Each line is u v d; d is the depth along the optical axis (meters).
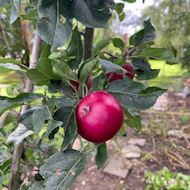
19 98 0.24
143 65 0.32
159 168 1.30
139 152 1.46
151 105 0.24
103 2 0.21
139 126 0.34
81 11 0.20
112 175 1.25
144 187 1.14
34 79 0.24
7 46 0.45
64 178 0.22
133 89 0.26
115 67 0.24
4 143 0.38
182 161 1.36
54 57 0.23
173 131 1.72
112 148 1.54
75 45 0.27
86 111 0.22
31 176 0.35
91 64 0.23
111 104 0.22
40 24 0.18
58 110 0.24
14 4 0.19
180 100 2.55
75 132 0.21
